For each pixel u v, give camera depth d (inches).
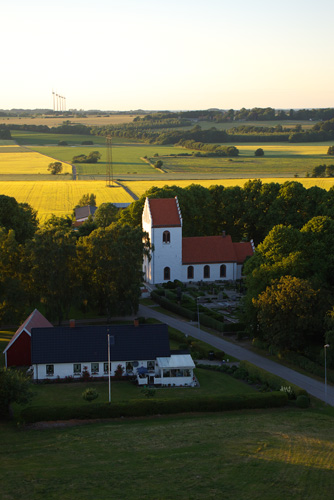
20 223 6904.5
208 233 7864.2
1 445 2807.6
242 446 2719.0
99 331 4168.3
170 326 5324.8
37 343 4062.5
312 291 4375.0
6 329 5246.1
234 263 6909.5
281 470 2439.7
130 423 3186.5
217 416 3336.6
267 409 3496.6
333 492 2260.1
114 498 2171.5
